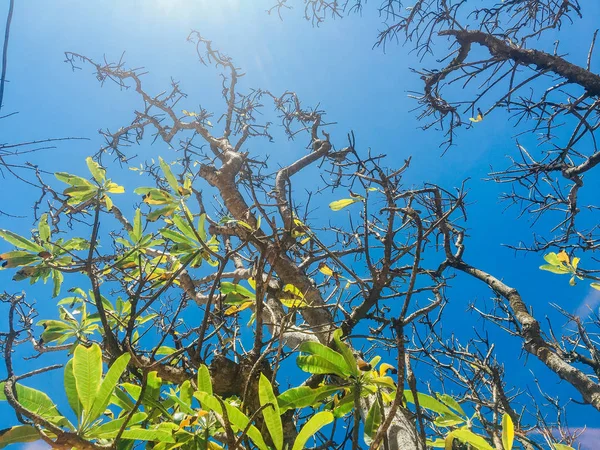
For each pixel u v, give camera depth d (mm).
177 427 2150
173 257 3625
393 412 1704
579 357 4145
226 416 1600
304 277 3508
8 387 1621
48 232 2977
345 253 3090
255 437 1859
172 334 3143
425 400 2350
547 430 4672
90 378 1768
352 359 2189
